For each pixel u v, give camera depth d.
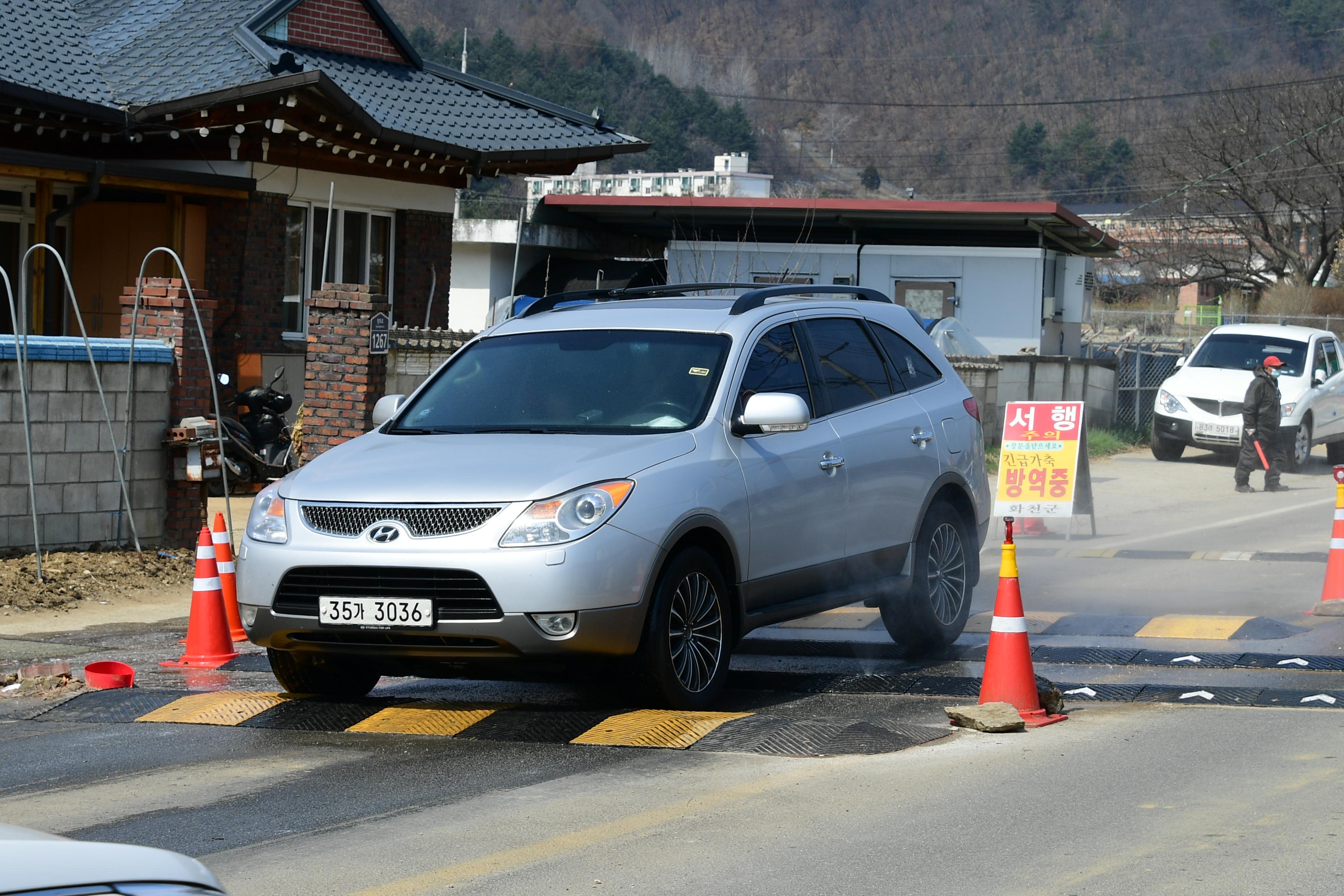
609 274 42.34
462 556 8.52
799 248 39.88
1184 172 85.69
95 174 22.34
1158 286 87.25
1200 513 22.31
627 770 8.03
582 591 8.46
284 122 24.27
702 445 9.43
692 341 10.18
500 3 196.12
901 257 39.22
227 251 24.77
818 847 6.62
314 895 6.05
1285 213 83.00
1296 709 9.46
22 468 14.80
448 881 6.21
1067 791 7.52
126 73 25.59
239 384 24.72
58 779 8.06
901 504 11.11
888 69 195.75
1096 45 185.50
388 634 8.76
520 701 10.24
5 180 24.02
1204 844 6.57
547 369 10.26
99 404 15.44
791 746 8.43
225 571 12.65
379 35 30.16
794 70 199.75
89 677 10.52
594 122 31.39
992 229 39.38
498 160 28.12
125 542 15.83
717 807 7.29
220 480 20.64
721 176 105.56
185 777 8.04
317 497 9.05
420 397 10.45
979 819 7.03
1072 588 14.96
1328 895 5.87
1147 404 38.94
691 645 9.28
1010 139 178.00
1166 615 13.23
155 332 16.41
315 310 18.78
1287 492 25.42
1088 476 19.06
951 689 10.37
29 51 24.92
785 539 9.91
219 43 25.98
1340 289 73.81
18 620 13.48
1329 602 13.10
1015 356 31.62
